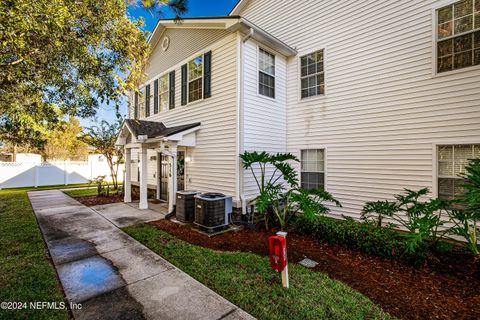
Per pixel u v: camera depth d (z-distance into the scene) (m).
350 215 6.24
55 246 4.51
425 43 5.12
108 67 4.03
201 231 5.46
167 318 2.48
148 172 10.14
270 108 7.06
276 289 3.02
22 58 3.04
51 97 4.27
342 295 2.90
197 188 7.30
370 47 5.93
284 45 6.92
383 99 5.71
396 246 3.89
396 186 5.50
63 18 2.80
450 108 4.80
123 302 2.75
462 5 4.71
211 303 2.74
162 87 9.32
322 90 6.91
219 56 6.68
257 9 8.56
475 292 2.96
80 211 7.48
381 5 5.74
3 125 3.94
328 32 6.71
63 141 21.17
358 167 6.14
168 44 8.80
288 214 6.19
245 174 6.31
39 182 15.33
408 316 2.54
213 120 6.83
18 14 2.40
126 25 3.94
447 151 4.89
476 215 3.27
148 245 4.55
